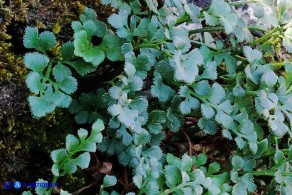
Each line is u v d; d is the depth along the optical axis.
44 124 0.14
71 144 0.13
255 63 0.15
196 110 0.15
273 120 0.15
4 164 0.14
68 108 0.15
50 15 0.15
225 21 0.14
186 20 0.15
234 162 0.15
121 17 0.14
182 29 0.14
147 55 0.14
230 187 0.15
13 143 0.14
